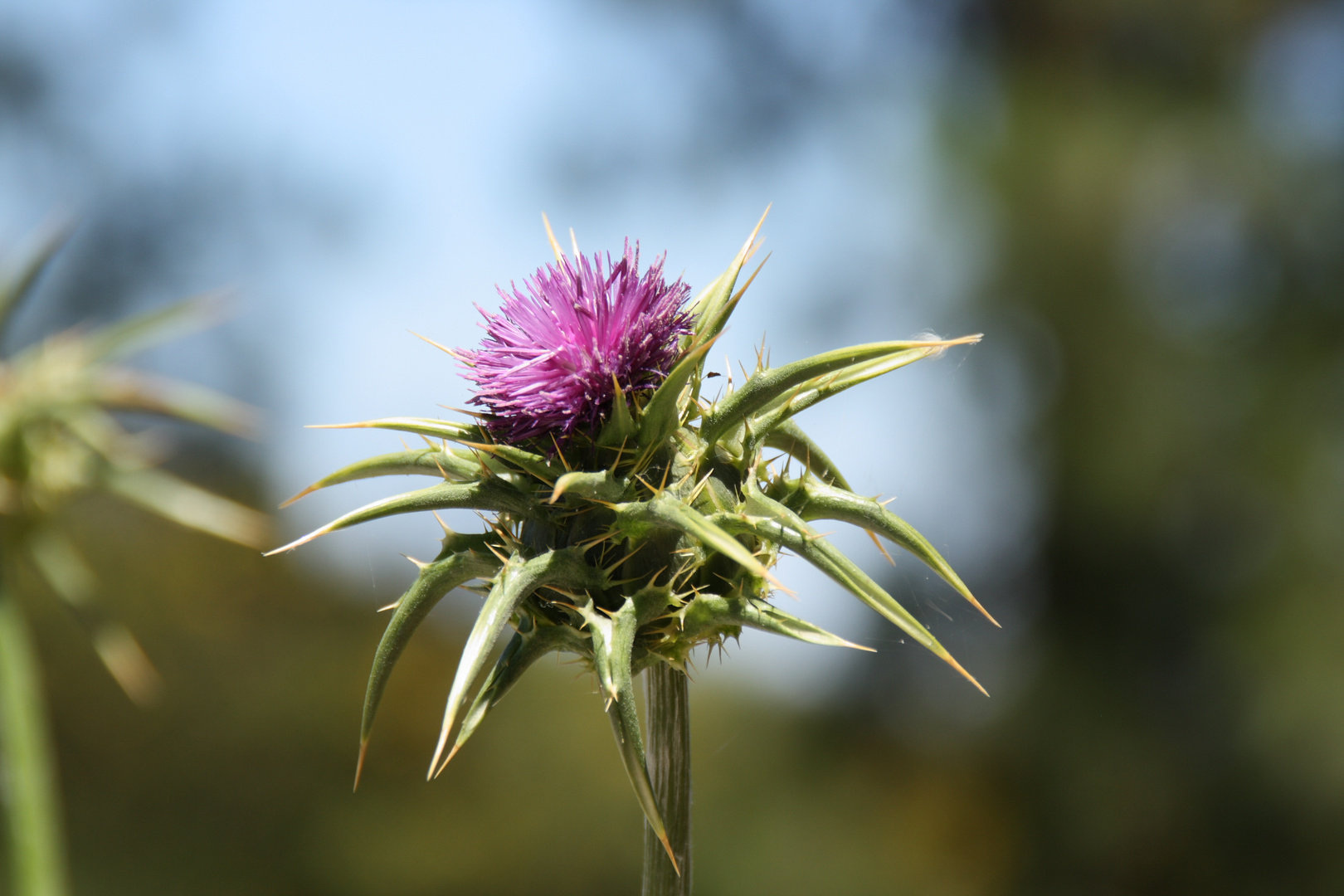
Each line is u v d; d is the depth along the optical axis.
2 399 4.83
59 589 4.93
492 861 17.11
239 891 16.41
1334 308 18.80
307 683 18.02
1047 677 18.48
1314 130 19.59
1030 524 19.42
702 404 2.85
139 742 16.88
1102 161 18.95
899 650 18.84
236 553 18.50
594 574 2.60
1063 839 17.69
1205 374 18.81
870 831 18.52
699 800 18.88
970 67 20.73
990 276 19.17
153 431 17.80
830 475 3.01
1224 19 20.23
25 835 4.46
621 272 2.83
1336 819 16.56
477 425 2.80
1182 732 18.20
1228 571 18.58
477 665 2.31
